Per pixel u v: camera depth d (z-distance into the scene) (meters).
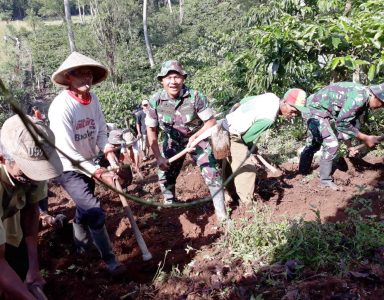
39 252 4.04
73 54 3.24
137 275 3.50
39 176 2.00
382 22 5.26
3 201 2.29
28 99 23.42
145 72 24.17
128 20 29.88
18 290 1.95
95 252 3.95
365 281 2.87
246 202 4.19
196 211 4.54
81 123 3.35
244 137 4.11
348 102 4.14
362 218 3.69
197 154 4.05
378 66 5.09
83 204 3.30
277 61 5.71
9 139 2.00
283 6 7.05
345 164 4.99
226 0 34.16
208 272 3.30
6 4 46.81
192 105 3.94
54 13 40.88
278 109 4.02
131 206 4.96
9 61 26.02
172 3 50.28
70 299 3.31
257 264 3.26
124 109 14.40
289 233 3.38
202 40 20.09
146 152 8.19
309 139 4.82
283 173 5.23
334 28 5.38
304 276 3.03
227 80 7.86
